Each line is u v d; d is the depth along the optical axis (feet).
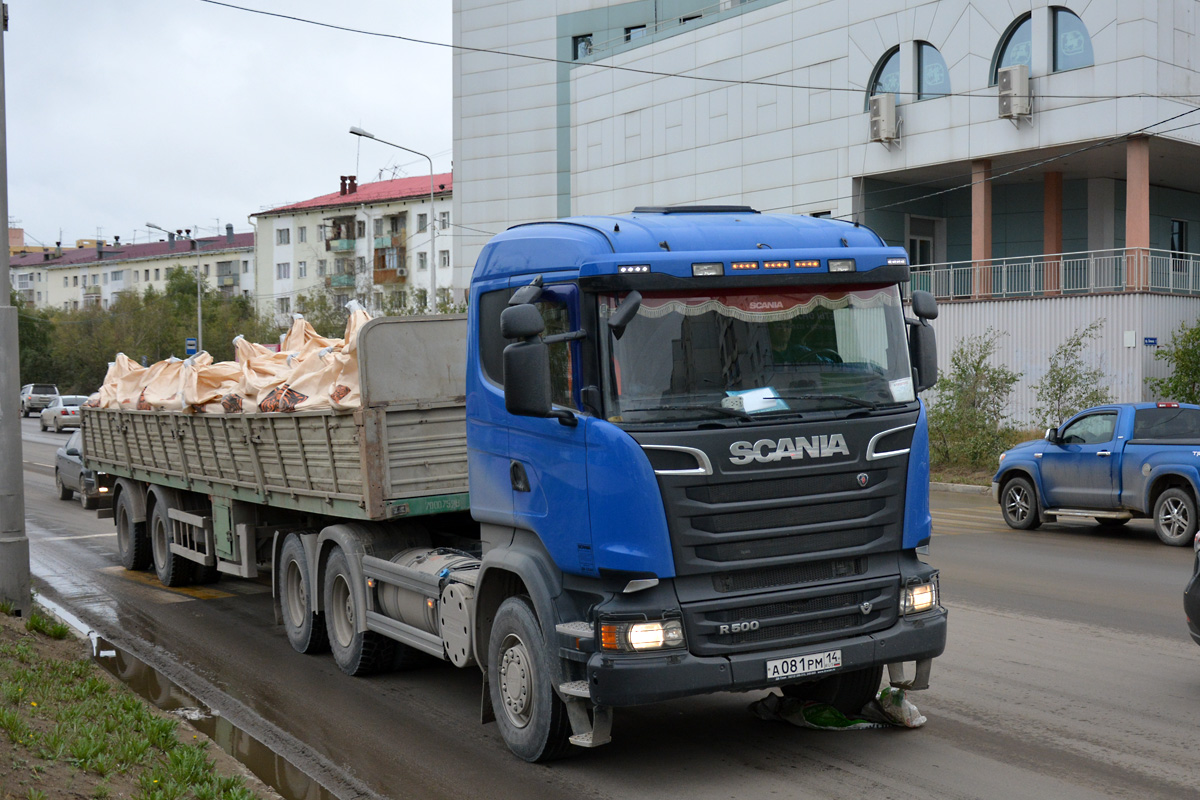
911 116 102.17
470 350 22.57
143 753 19.67
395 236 270.46
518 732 20.47
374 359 25.91
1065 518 59.93
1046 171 104.63
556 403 19.49
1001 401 86.84
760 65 116.47
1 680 23.89
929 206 112.88
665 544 17.88
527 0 163.84
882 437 19.35
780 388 18.95
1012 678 25.26
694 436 18.04
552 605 19.34
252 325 241.96
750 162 118.11
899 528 19.60
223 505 35.29
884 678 25.27
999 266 99.30
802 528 18.66
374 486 25.68
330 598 28.63
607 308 18.49
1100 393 82.89
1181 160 98.12
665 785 19.01
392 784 19.65
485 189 168.45
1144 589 36.76
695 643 17.99
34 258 439.22
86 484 69.72
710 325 18.76
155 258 366.84
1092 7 89.04
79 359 259.19
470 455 22.54
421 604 24.53
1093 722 21.86
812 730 21.91
